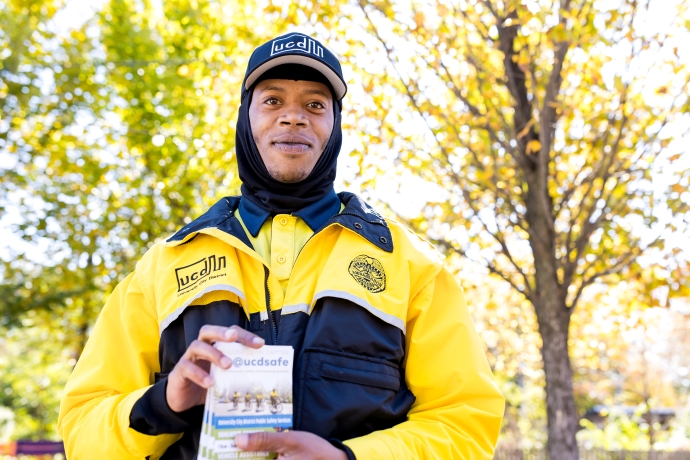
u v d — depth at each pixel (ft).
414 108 20.59
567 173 22.90
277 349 4.40
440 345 5.40
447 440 4.88
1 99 31.58
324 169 6.15
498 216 22.75
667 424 63.52
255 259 5.44
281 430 4.25
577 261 20.56
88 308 35.65
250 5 28.63
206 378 4.10
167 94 33.53
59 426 5.46
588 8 19.21
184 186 33.45
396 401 5.14
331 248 5.58
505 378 61.11
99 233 33.40
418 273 5.57
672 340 66.69
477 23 19.79
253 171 6.16
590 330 29.94
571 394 19.52
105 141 34.17
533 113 20.72
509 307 34.14
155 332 5.64
